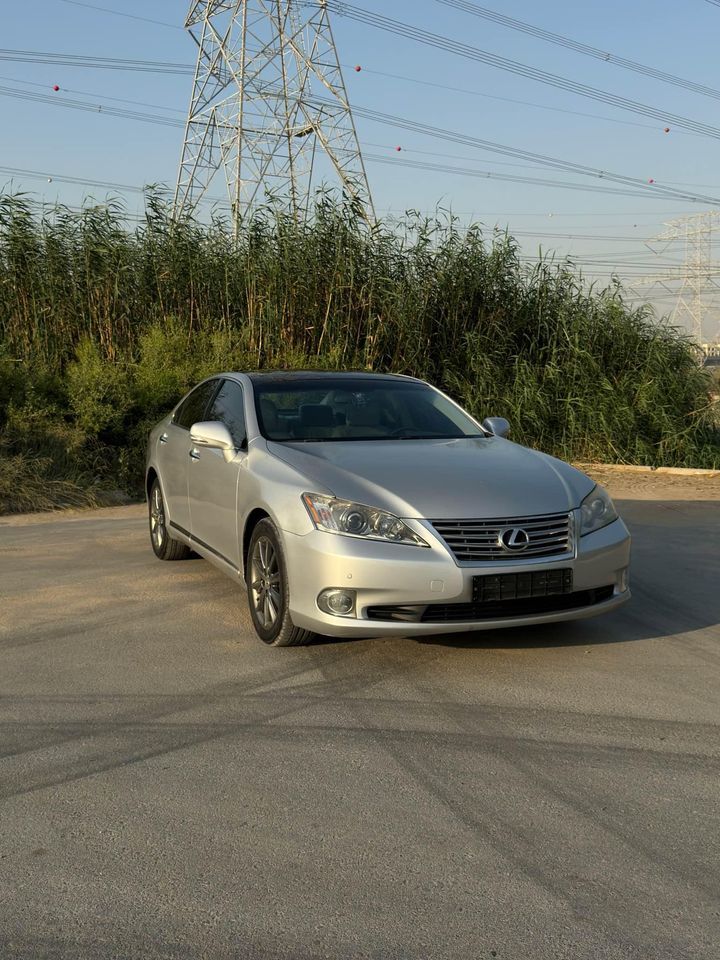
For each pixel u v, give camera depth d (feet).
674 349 43.57
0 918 7.63
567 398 41.42
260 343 42.42
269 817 9.37
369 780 10.21
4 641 15.38
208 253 43.65
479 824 9.23
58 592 18.60
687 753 10.91
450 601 13.15
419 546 13.24
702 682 13.34
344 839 8.93
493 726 11.72
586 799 9.75
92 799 9.77
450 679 13.43
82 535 24.81
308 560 13.53
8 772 10.42
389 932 7.43
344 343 42.60
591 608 14.15
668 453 40.40
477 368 42.06
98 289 41.29
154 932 7.43
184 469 19.22
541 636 15.55
